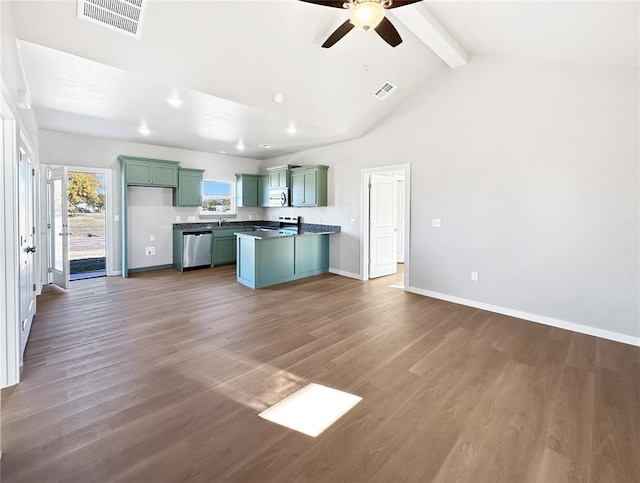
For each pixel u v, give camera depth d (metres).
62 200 4.69
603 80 3.11
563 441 1.74
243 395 2.14
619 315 3.11
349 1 1.98
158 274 5.95
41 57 2.73
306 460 1.59
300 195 6.40
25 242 2.98
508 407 2.04
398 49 3.66
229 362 2.59
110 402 2.04
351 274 5.79
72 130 4.98
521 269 3.72
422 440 1.74
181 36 2.81
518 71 3.63
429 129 4.48
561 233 3.42
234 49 3.07
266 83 3.61
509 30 3.06
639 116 2.94
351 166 5.66
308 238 5.78
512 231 3.77
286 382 2.31
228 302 4.22
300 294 4.64
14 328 2.22
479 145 3.99
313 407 2.02
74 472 1.50
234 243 7.08
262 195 7.49
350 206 5.73
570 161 3.33
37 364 2.52
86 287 4.95
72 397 2.09
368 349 2.86
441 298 4.46
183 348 2.84
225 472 1.51
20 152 2.68
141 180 5.81
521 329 3.38
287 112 4.21
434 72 4.28
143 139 5.64
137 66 2.97
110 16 2.50
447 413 1.97
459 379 2.37
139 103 3.79
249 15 2.79
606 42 2.69
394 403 2.07
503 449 1.68
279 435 1.77
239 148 6.42
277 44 3.14
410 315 3.78
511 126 3.72
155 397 2.10
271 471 1.52
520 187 3.68
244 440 1.73
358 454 1.64
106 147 5.62
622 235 3.07
